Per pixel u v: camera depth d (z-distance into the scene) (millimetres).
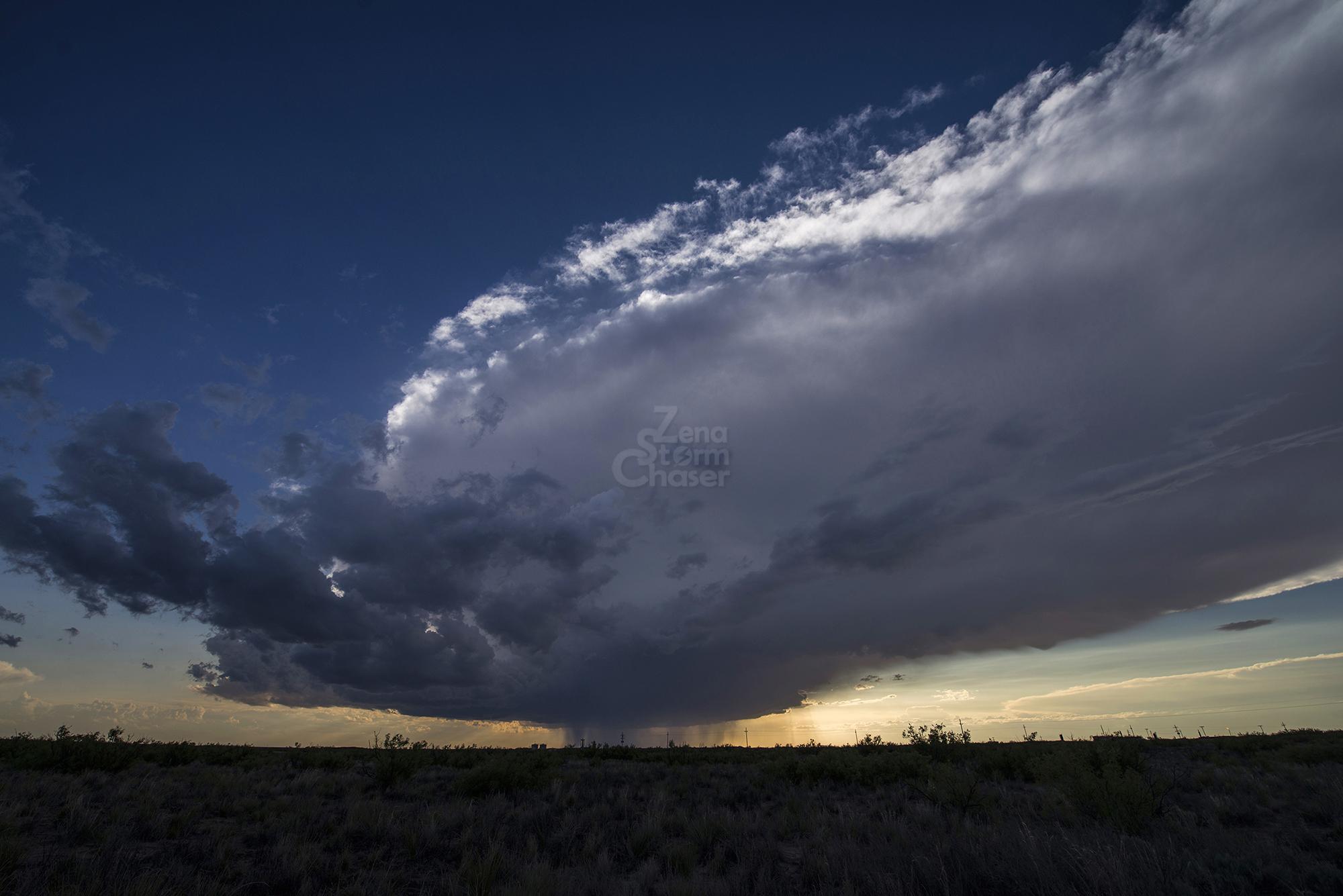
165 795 15039
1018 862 7832
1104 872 7137
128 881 7879
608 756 39281
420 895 8523
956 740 26422
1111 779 12523
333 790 18000
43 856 8953
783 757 27109
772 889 8305
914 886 7688
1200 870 7703
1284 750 25781
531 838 11047
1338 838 10531
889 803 15891
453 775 23953
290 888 8734
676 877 8797
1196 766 22984
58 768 19812
